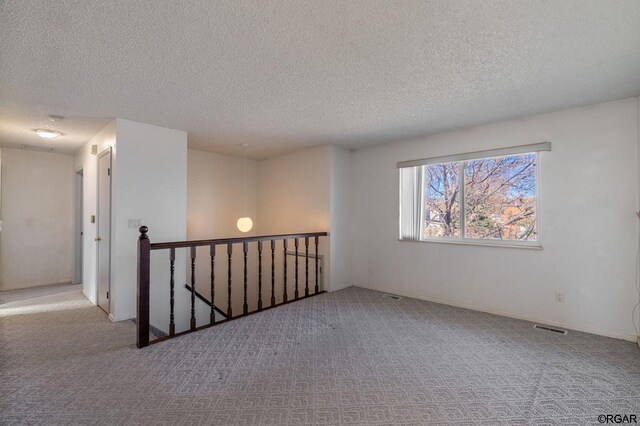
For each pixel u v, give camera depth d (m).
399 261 4.55
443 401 1.98
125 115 3.33
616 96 2.85
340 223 4.91
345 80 2.50
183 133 3.97
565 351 2.67
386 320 3.45
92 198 4.25
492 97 2.87
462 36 1.90
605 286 3.00
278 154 5.52
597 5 1.62
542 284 3.35
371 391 2.09
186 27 1.79
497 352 2.66
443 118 3.47
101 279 3.87
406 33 1.87
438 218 4.28
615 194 2.95
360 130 3.96
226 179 5.62
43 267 5.18
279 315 3.61
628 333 2.88
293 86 2.61
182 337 2.96
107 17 1.68
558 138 3.25
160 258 3.76
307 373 2.31
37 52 2.04
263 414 1.85
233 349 2.71
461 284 3.95
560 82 2.55
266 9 1.63
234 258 5.71
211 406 1.92
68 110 3.15
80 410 1.87
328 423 1.77
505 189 3.69
